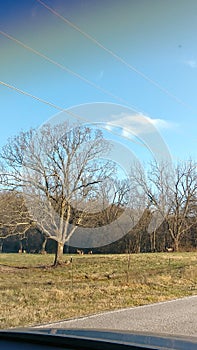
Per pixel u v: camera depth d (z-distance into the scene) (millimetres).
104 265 25266
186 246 43844
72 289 13461
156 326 7512
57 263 26547
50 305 10203
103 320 8141
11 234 25453
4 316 8578
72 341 3453
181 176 43812
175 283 15398
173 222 43344
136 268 22344
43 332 3783
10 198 25000
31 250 44031
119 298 11477
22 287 14508
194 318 8414
